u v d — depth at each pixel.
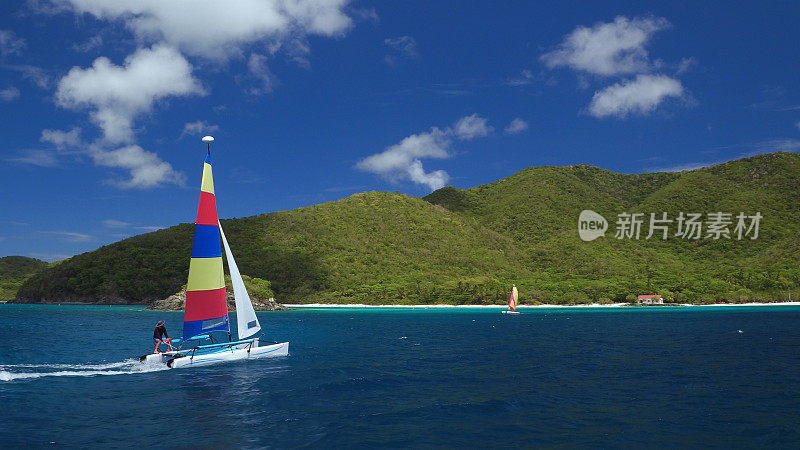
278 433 14.62
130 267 134.38
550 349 36.88
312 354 33.16
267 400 19.02
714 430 15.10
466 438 14.26
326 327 60.19
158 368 26.31
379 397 19.70
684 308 115.12
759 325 61.72
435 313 98.75
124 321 65.75
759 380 23.77
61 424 15.49
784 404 18.59
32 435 14.27
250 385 21.94
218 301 27.45
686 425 15.67
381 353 34.09
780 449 13.30
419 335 49.12
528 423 15.88
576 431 14.99
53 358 30.48
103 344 38.38
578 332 52.78
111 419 16.12
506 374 25.56
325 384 22.27
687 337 46.34
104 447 13.23
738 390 21.33
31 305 122.88
